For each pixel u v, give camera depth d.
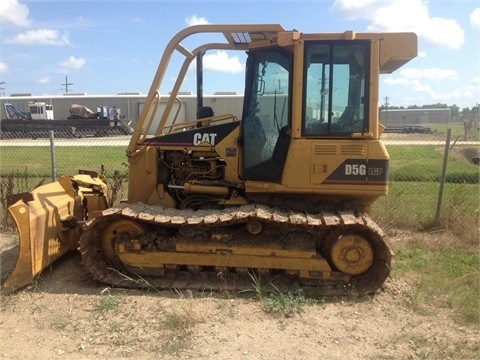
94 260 5.36
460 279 5.61
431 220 8.14
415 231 7.99
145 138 5.94
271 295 4.98
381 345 4.08
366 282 5.20
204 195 5.78
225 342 4.05
